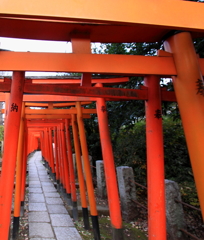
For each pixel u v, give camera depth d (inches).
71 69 80.8
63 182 271.9
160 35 90.0
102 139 154.9
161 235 93.6
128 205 195.5
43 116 225.3
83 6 61.6
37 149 1231.5
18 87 100.3
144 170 247.9
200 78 81.6
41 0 59.8
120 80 157.3
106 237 170.9
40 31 82.4
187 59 82.7
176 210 150.3
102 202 249.3
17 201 171.0
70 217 206.2
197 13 68.9
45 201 251.0
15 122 98.6
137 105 209.0
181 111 82.1
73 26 79.7
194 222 175.2
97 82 155.3
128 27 81.7
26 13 58.9
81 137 185.3
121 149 264.8
